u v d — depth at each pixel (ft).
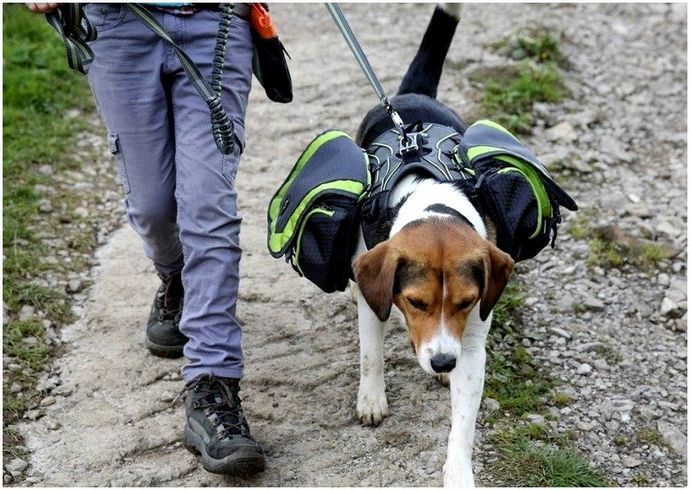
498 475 20.18
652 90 37.22
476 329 18.51
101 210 30.12
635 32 41.75
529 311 25.79
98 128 34.86
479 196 18.92
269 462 20.45
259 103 36.78
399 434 21.17
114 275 27.07
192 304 19.81
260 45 20.63
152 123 19.97
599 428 21.90
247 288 26.45
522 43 39.40
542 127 34.63
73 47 18.71
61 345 24.29
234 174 20.03
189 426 19.67
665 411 22.50
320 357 23.75
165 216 21.09
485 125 20.44
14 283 25.82
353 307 25.68
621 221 29.53
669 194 30.96
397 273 17.25
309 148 20.51
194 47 19.57
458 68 38.45
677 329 25.32
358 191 18.99
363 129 22.82
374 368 21.20
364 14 45.16
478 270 17.07
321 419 21.67
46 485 19.93
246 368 23.30
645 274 27.37
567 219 29.58
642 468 20.85
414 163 19.01
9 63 37.14
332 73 38.91
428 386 22.67
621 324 25.46
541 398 22.68
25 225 28.43
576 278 27.17
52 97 35.81
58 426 21.58
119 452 20.76
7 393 22.35
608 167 32.42
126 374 23.20
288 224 19.43
